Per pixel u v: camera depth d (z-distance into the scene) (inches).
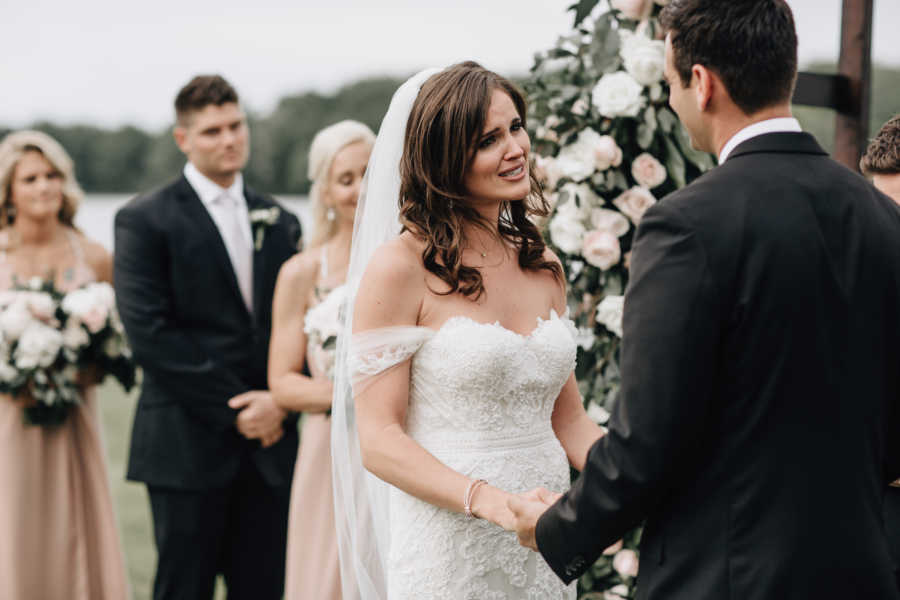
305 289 134.9
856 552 60.4
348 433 98.0
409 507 85.7
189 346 139.0
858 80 128.9
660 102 114.5
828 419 60.4
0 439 150.1
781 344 60.2
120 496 255.0
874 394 62.7
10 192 159.3
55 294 154.6
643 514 63.1
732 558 61.0
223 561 146.9
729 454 61.5
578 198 114.3
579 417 97.0
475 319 85.0
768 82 64.2
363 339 83.1
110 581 158.1
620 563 116.0
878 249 63.1
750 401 60.9
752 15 63.6
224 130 143.6
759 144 64.7
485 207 88.4
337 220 137.3
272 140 1024.2
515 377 84.7
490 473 83.6
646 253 63.0
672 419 60.1
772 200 62.0
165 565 139.6
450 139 82.6
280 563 145.5
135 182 1111.6
